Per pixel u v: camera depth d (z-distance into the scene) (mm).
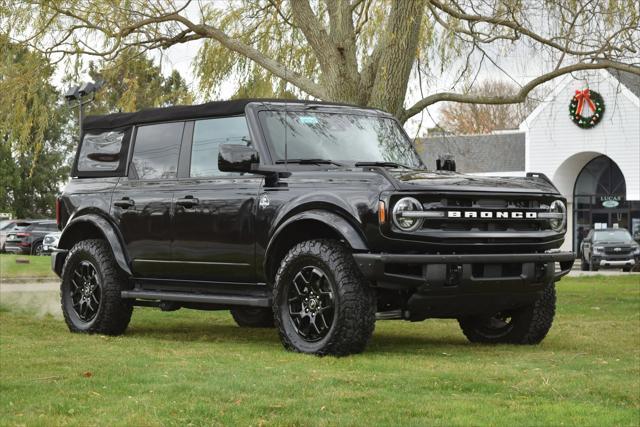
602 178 46250
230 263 7926
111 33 13945
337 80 13695
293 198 7457
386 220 6918
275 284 7480
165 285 8656
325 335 7207
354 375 6125
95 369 6363
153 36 14672
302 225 7523
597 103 44031
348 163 7887
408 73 13148
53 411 4977
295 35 15797
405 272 7090
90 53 14383
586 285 19531
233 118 8180
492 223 7316
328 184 7320
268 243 7578
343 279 7070
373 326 7164
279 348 7805
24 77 14320
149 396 5355
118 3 13891
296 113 8164
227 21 15836
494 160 49188
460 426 4660
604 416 4961
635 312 12227
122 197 8906
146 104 15844
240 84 16328
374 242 6980
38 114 14766
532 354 7500
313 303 7293
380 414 4902
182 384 5707
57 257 9602
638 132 43250
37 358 6957
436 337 9055
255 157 7574
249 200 7758
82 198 9336
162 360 6875
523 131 49281
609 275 25141
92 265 9102
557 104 45312
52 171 58031
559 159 45406
